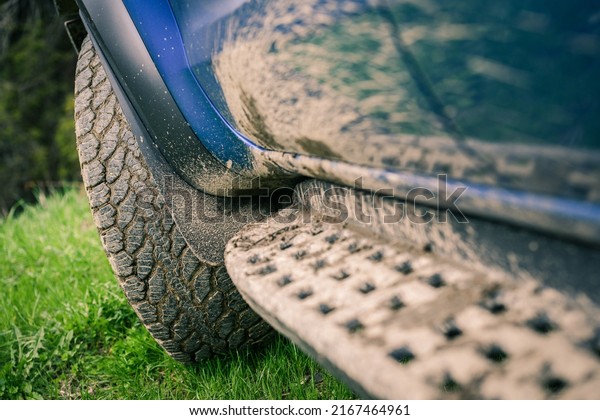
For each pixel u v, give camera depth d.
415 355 0.74
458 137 0.75
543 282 0.78
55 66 10.82
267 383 1.66
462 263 0.88
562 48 0.63
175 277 1.58
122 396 1.87
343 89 0.87
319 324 0.85
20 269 3.14
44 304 2.61
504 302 0.78
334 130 0.92
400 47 0.77
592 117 0.62
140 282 1.57
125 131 1.59
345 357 0.78
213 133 1.29
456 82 0.73
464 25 0.70
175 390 1.83
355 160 0.94
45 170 10.12
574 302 0.74
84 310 2.34
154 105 1.36
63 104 10.41
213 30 1.11
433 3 0.72
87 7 1.41
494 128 0.71
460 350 0.73
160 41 1.29
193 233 1.50
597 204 0.65
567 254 0.74
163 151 1.43
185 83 1.27
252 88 1.04
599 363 0.67
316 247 1.09
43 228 3.71
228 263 1.17
